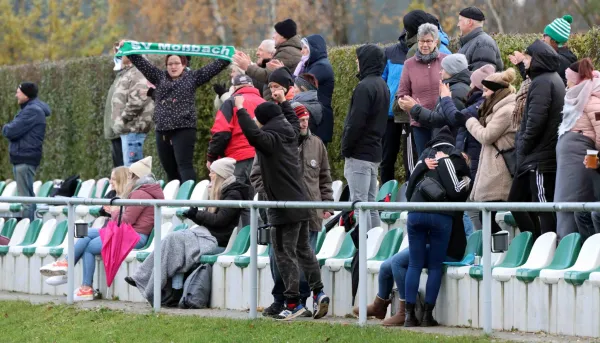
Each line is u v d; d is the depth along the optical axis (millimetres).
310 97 45469
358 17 97938
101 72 69438
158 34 107750
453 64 42719
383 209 35031
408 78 44781
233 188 43438
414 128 44125
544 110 37656
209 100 61625
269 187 37500
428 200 35781
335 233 41688
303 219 37375
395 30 97000
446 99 41156
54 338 39469
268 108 37438
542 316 34250
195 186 52469
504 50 49500
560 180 37125
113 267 44500
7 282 51094
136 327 39000
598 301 32812
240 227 45344
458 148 42156
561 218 37781
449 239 35938
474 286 35750
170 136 52812
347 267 39406
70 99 71938
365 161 42344
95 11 118500
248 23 103062
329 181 41594
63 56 115938
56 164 73438
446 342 32500
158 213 41031
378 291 37656
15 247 50625
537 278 34375
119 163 58406
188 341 36188
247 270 41750
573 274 33312
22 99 60625
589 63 37031
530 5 92938
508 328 35094
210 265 42750
